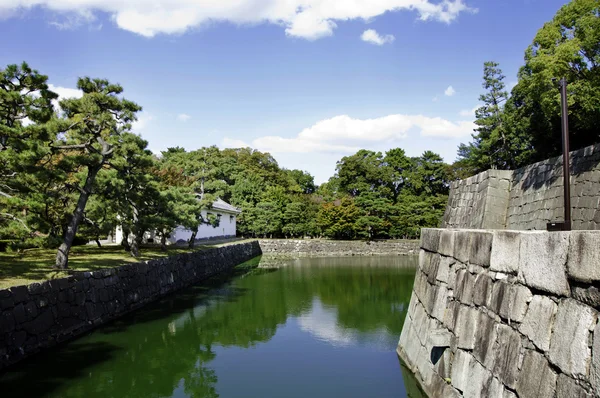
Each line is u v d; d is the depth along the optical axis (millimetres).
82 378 8078
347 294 17328
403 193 43750
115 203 15219
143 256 17250
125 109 13078
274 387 7895
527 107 13016
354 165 46250
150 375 8516
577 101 8625
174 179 28031
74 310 10312
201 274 21359
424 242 8258
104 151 12461
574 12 8773
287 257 35312
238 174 48188
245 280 21281
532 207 8734
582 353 2840
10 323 8008
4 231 9133
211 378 8375
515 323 3846
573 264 3047
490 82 21891
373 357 9453
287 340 10922
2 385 7477
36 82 9305
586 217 7016
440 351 5883
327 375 8406
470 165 24281
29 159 8766
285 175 58062
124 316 12867
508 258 4145
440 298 6344
